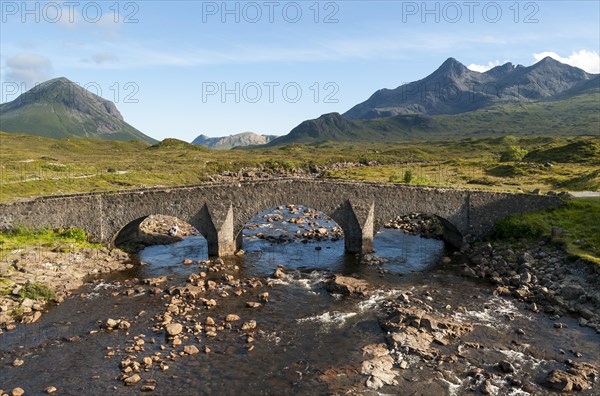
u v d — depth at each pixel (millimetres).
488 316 35031
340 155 181625
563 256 44281
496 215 54906
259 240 58750
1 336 30109
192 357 28062
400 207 53312
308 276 44781
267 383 25375
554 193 61281
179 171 114188
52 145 172500
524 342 30547
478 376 26047
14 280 37875
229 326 32406
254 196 51250
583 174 87375
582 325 33094
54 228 48781
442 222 60250
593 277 38875
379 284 42625
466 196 54188
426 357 28234
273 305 37031
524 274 42344
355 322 33875
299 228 66375
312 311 35906
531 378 25984
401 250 55250
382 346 29812
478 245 53938
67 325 32062
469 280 44000
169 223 68500
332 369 26922
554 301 37094
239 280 42938
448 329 32031
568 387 24594
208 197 50250
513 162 123188
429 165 135375
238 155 176250
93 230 49406
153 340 29969
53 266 42094
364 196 52375
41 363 26875
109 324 31797
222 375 26094
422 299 38625
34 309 34375
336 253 52969
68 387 24469
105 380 25188
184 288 39188
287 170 143125
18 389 23734
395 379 25844
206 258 50125
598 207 52812
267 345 29953
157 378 25531
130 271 44969
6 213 47344
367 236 52750
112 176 91812
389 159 173250
